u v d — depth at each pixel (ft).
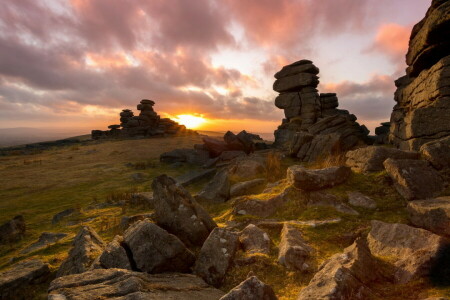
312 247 24.27
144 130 251.80
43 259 33.68
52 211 65.26
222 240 24.86
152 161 129.29
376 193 32.81
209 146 113.91
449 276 16.03
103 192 79.77
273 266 22.62
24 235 49.49
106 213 55.47
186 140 219.61
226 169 60.90
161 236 23.59
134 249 23.56
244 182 52.08
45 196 81.10
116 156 153.58
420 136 44.96
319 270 19.98
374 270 17.94
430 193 29.07
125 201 63.05
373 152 38.52
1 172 123.03
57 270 29.37
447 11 39.65
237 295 14.49
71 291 17.52
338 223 28.30
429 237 19.48
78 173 113.19
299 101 126.93
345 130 82.64
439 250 17.58
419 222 24.99
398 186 31.58
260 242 26.22
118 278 19.51
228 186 51.55
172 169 105.91
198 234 28.81
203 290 19.69
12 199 80.38
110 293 17.20
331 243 25.23
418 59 51.08
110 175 104.94
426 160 33.04
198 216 30.09
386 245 21.53
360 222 28.02
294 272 21.35
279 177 57.93
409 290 16.02
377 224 24.14
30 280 26.96
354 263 17.07
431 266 16.99
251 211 34.86
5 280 25.68
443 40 44.14
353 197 32.86
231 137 112.78
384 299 15.61
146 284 18.49
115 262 23.30
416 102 52.90
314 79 123.95
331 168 37.37
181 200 30.42
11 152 203.00
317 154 69.72
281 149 97.55
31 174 116.37
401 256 19.69
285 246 23.72
